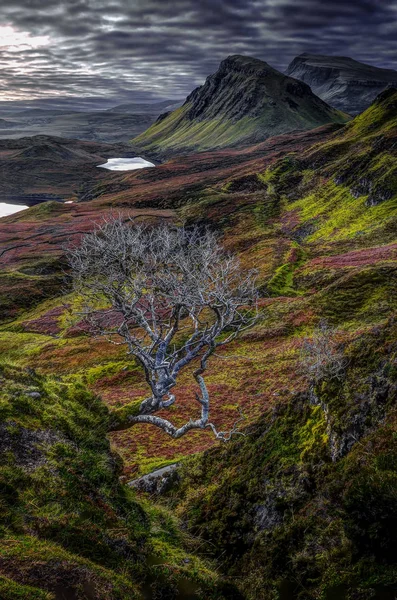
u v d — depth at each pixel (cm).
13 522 966
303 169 16100
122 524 1202
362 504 1036
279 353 5088
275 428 1956
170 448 3391
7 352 6912
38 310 8919
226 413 3950
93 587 914
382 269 6456
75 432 1362
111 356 6009
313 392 1911
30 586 834
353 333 4459
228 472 1959
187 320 6072
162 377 1509
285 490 1557
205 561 1380
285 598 1139
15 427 1224
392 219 9081
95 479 1257
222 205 14075
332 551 1120
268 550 1348
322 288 6831
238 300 1697
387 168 10894
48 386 1527
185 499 1984
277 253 8962
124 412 1496
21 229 14538
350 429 1496
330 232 10044
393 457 1135
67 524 1038
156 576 1109
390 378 1503
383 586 927
